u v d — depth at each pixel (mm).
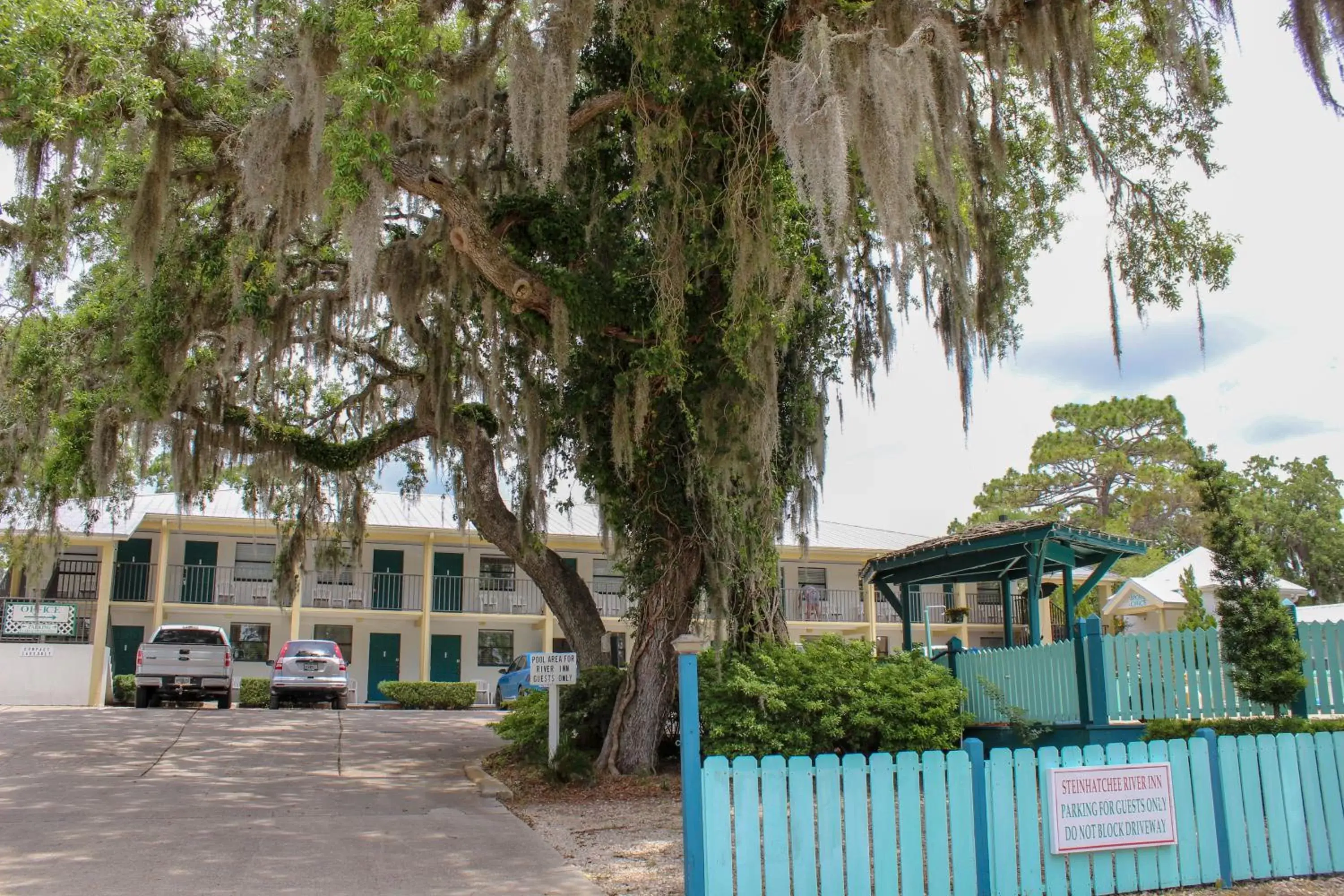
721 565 10766
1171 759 6531
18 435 13938
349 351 15242
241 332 12305
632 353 10477
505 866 6828
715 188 9781
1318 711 9875
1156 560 36312
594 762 11195
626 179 11156
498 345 11797
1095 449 39469
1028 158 13219
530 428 11781
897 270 7711
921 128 7875
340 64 8945
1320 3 7922
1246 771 6734
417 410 14945
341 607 28000
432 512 29141
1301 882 6641
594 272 10578
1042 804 6117
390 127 10766
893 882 5730
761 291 9594
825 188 7980
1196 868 6457
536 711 12172
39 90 8664
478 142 11445
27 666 23375
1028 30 9344
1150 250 11820
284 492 17844
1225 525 10016
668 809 9266
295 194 10078
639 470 11148
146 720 16109
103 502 20438
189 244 11852
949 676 10969
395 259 11570
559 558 15109
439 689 26766
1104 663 10344
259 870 6609
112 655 26328
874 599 30500
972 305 10852
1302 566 43469
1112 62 12094
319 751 12938
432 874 6566
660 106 9766
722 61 9891
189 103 10297
